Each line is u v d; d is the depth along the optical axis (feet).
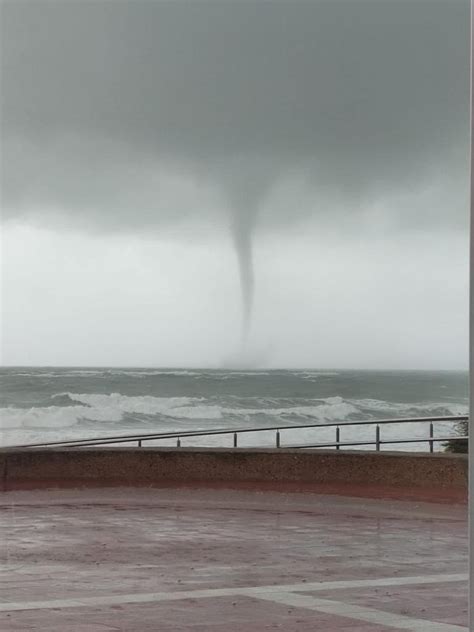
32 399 273.75
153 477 61.87
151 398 269.03
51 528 46.06
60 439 211.20
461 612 26.91
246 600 28.53
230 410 269.03
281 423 271.49
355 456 58.39
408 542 42.04
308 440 189.98
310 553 38.58
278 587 30.81
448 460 55.42
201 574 33.27
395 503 56.08
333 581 32.04
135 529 45.85
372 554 38.40
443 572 34.04
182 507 55.21
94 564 35.35
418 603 28.25
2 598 28.58
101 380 327.26
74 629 24.18
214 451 61.36
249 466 60.70
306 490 59.31
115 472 61.98
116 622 25.16
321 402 301.22
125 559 36.58
